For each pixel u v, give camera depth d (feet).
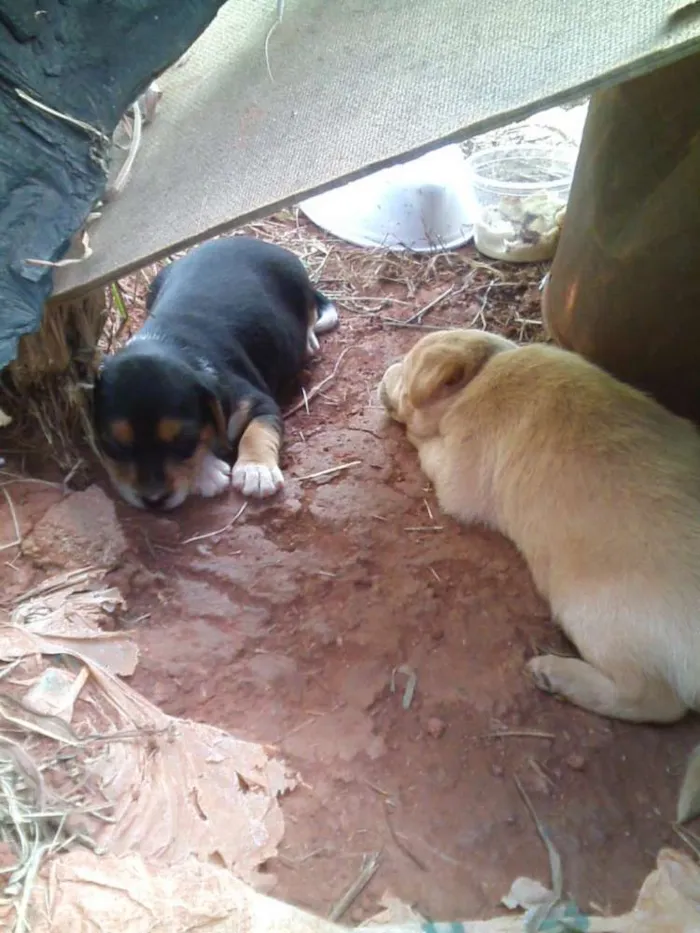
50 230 1.17
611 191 1.74
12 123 1.10
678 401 1.85
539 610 1.49
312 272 2.49
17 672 1.26
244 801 1.17
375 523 1.66
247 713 1.32
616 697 1.31
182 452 1.68
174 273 2.11
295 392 2.08
